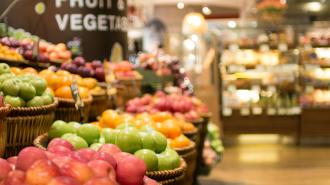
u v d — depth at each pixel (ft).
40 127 8.30
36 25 15.40
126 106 15.47
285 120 32.37
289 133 32.32
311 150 29.22
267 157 26.61
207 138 18.57
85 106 10.84
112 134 7.68
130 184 5.55
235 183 20.16
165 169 7.35
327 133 32.09
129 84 16.89
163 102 15.37
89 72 13.46
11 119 7.70
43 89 8.68
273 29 33.47
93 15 15.88
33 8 15.38
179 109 15.38
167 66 24.12
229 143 32.50
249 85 33.04
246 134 32.42
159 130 9.98
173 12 64.85
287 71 32.94
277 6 35.35
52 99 8.91
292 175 21.61
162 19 64.95
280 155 27.27
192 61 41.65
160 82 22.56
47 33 15.53
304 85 32.58
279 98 32.68
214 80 31.91
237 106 32.37
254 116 32.37
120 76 16.69
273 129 32.45
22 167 4.68
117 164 5.60
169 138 9.98
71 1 15.62
